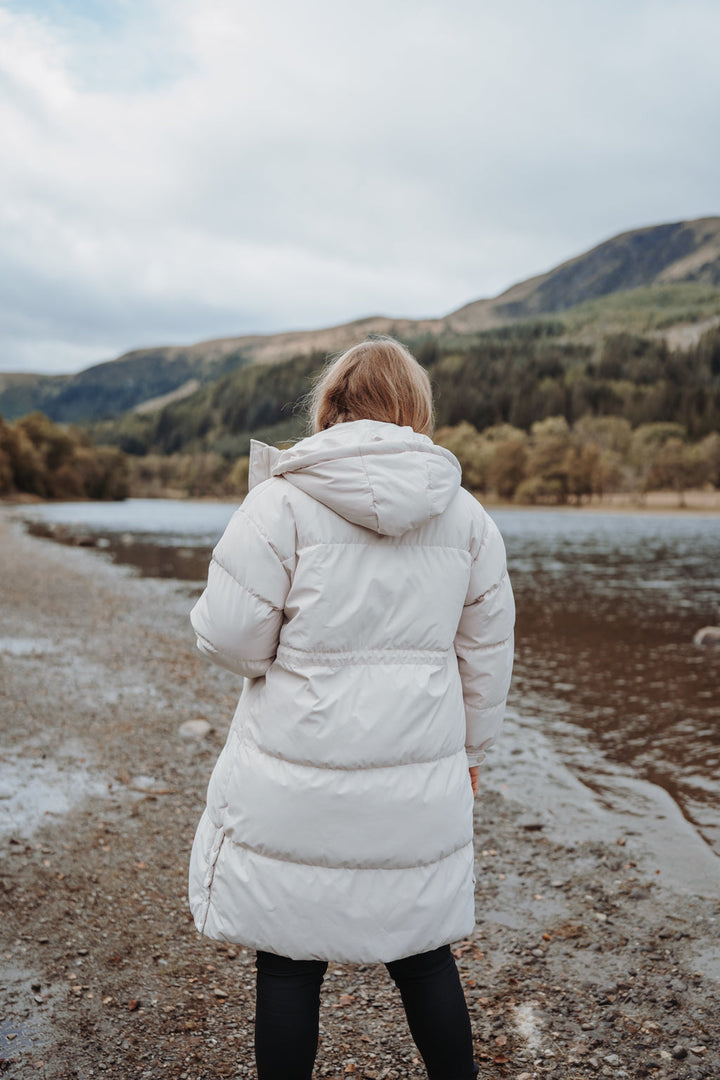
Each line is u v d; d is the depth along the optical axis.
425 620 1.67
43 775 4.60
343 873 1.59
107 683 7.04
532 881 3.46
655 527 53.06
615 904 3.24
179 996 2.54
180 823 4.01
